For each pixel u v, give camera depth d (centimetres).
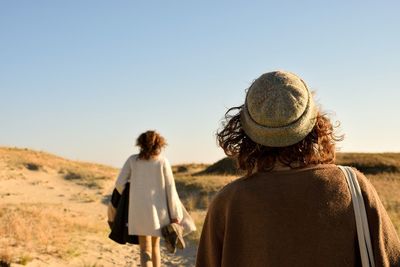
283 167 180
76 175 3409
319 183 172
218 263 184
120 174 593
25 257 716
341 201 169
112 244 1016
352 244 168
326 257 166
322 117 184
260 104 174
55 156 4222
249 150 187
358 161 3719
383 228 171
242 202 177
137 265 868
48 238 902
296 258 167
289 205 170
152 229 570
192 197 2406
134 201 576
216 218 185
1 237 851
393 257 170
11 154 3741
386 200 1875
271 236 170
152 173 583
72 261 800
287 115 171
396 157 3872
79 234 1063
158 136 589
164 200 586
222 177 3048
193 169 5262
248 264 174
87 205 2288
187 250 1041
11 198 2462
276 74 178
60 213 1429
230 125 194
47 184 3072
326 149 183
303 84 180
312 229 167
